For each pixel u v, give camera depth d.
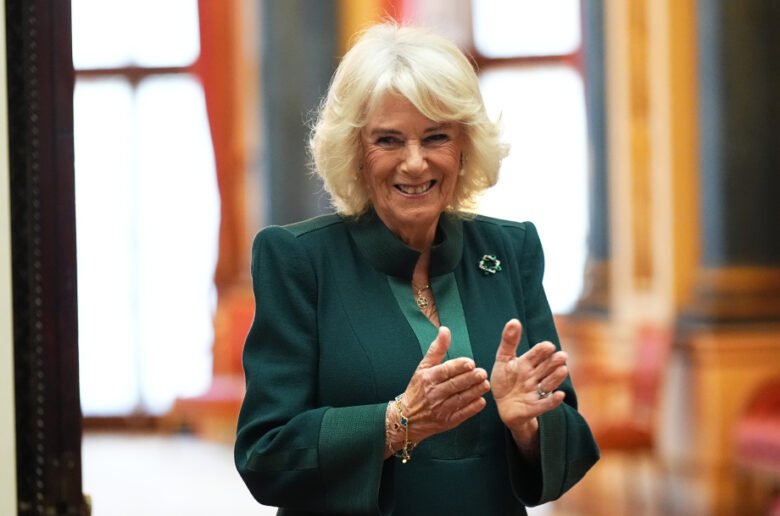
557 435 5.71
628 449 18.11
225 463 24.81
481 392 5.18
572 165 26.28
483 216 6.33
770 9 18.39
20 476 5.95
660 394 18.38
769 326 18.36
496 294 6.03
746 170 18.44
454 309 5.90
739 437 17.89
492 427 5.82
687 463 18.53
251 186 26.25
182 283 30.03
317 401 5.74
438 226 6.01
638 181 20.14
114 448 27.28
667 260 19.25
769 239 18.50
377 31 5.72
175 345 30.05
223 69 26.41
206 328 30.02
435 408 5.23
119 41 29.86
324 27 24.34
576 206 26.02
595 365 21.06
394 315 5.79
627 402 20.09
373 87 5.53
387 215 5.83
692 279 19.00
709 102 18.64
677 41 19.23
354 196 5.88
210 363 27.14
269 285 5.80
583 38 21.58
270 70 24.73
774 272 18.53
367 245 5.88
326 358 5.71
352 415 5.42
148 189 30.02
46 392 5.94
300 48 24.47
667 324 19.12
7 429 5.81
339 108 5.66
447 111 5.52
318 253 5.87
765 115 18.42
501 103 26.98
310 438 5.42
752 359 18.34
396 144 5.58
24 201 5.93
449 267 5.94
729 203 18.44
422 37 5.65
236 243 26.55
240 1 26.12
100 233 30.09
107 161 29.98
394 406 5.36
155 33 29.86
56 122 5.95
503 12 27.12
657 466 19.08
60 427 5.96
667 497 18.88
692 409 18.48
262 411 5.64
